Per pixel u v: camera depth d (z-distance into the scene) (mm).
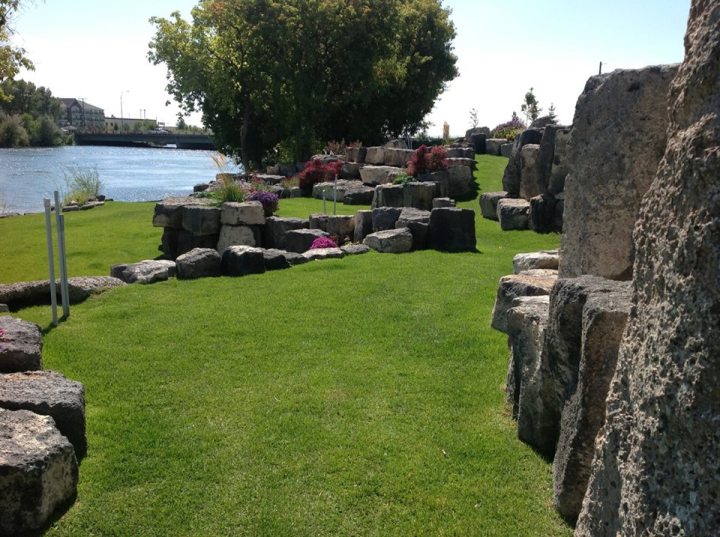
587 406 2961
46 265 11148
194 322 6457
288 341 5844
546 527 3154
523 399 3949
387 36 27984
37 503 3102
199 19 27375
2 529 3049
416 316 6582
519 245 11234
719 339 1720
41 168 44375
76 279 8023
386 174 19062
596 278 3361
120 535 3123
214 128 30781
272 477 3602
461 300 7188
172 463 3742
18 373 4133
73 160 56750
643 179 3934
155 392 4734
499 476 3604
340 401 4562
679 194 2037
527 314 3914
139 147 99688
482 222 13781
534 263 6754
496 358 5383
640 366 2156
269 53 27000
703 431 1736
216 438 4031
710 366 1739
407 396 4648
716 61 1952
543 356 3590
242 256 8828
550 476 3600
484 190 18359
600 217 4156
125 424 4219
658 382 1983
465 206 16297
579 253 4352
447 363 5289
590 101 4297
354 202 17547
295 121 27531
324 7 26047
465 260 9555
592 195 4219
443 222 10484
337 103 29016
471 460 3768
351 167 21469
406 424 4219
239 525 3207
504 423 4234
